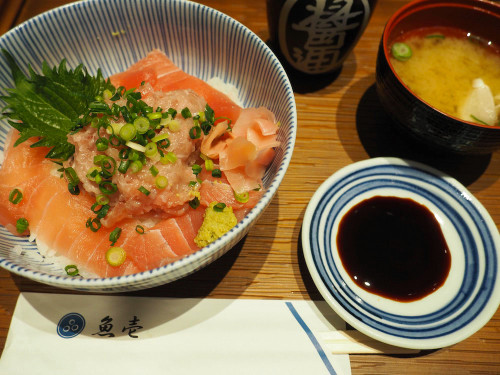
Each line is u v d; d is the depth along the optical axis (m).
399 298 0.18
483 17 0.24
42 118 0.21
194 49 0.24
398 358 0.17
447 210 0.21
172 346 0.17
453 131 0.19
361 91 0.26
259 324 0.18
